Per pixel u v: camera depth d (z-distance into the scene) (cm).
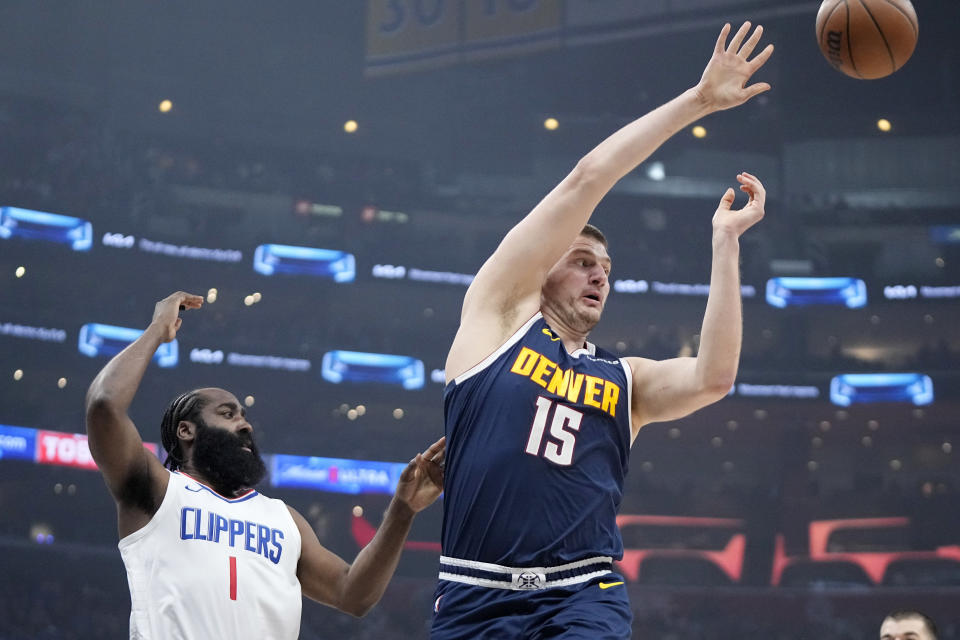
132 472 336
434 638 295
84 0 3198
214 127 3334
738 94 311
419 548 2780
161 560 334
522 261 317
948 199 3403
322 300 3272
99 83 3209
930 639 488
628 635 286
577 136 3528
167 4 3300
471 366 311
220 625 333
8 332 2750
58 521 2597
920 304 3275
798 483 3088
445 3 2747
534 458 297
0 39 3091
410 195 3431
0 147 2966
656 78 3478
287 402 3094
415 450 3155
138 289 3048
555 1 2636
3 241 2862
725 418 3188
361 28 3447
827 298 3331
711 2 2522
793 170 3516
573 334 335
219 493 361
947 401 3105
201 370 2984
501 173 3516
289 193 3341
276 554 358
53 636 2317
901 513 2930
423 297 3322
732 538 2973
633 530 2998
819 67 3428
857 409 3161
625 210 3472
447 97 3519
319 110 3456
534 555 290
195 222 3178
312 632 2525
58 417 2733
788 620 2708
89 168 3061
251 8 3369
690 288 3400
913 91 3434
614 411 314
